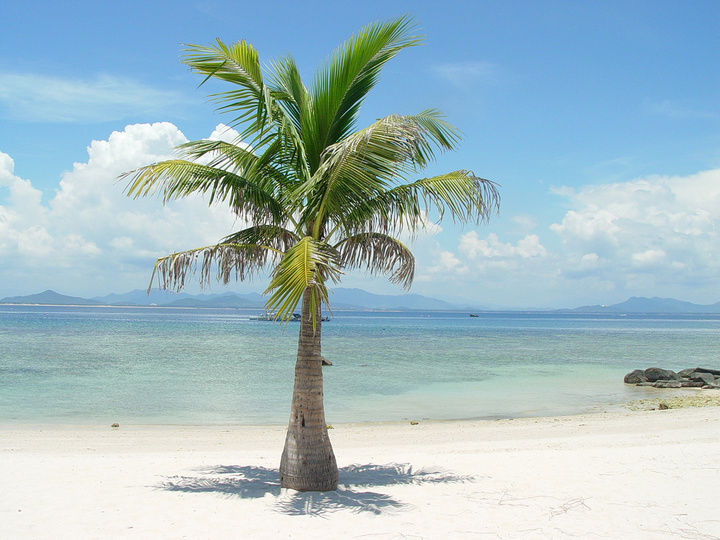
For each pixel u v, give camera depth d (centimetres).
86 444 1219
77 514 640
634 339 6538
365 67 706
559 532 579
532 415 1783
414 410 1886
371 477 845
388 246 765
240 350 4166
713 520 612
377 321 14488
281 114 693
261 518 623
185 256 680
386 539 559
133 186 662
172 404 1931
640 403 1997
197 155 719
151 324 9106
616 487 756
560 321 17325
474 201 690
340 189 652
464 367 3231
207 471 885
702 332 8850
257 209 696
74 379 2494
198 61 671
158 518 624
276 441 1302
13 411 1764
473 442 1243
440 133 695
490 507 670
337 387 2423
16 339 4934
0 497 709
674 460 909
